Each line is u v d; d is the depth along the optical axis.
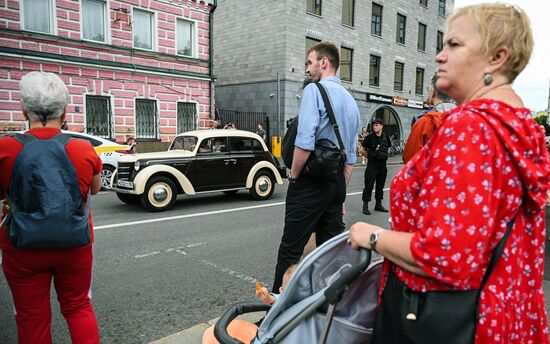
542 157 1.15
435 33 29.47
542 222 1.21
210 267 4.75
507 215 1.12
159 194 7.92
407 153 3.32
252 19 21.30
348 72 23.39
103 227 6.57
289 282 1.56
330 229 3.26
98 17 14.16
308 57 3.26
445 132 1.12
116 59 14.52
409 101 27.38
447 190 1.07
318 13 21.44
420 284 1.18
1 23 12.04
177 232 6.33
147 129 15.70
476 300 1.12
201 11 16.77
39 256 2.15
